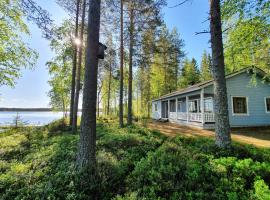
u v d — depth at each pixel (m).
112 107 46.94
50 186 4.49
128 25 15.71
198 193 3.86
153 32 17.52
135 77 42.47
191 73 40.41
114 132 11.63
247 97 15.80
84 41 15.65
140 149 7.43
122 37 15.62
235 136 11.51
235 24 7.49
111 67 28.20
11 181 4.99
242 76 15.88
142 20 15.73
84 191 4.37
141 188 4.32
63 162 6.16
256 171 4.43
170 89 34.91
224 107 6.38
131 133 11.05
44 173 5.49
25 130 16.48
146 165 5.27
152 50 16.86
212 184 4.24
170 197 3.88
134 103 49.22
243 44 7.94
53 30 7.49
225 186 4.05
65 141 9.32
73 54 15.74
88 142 5.38
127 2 15.41
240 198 3.68
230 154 5.67
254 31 7.27
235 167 4.60
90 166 5.16
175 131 13.70
